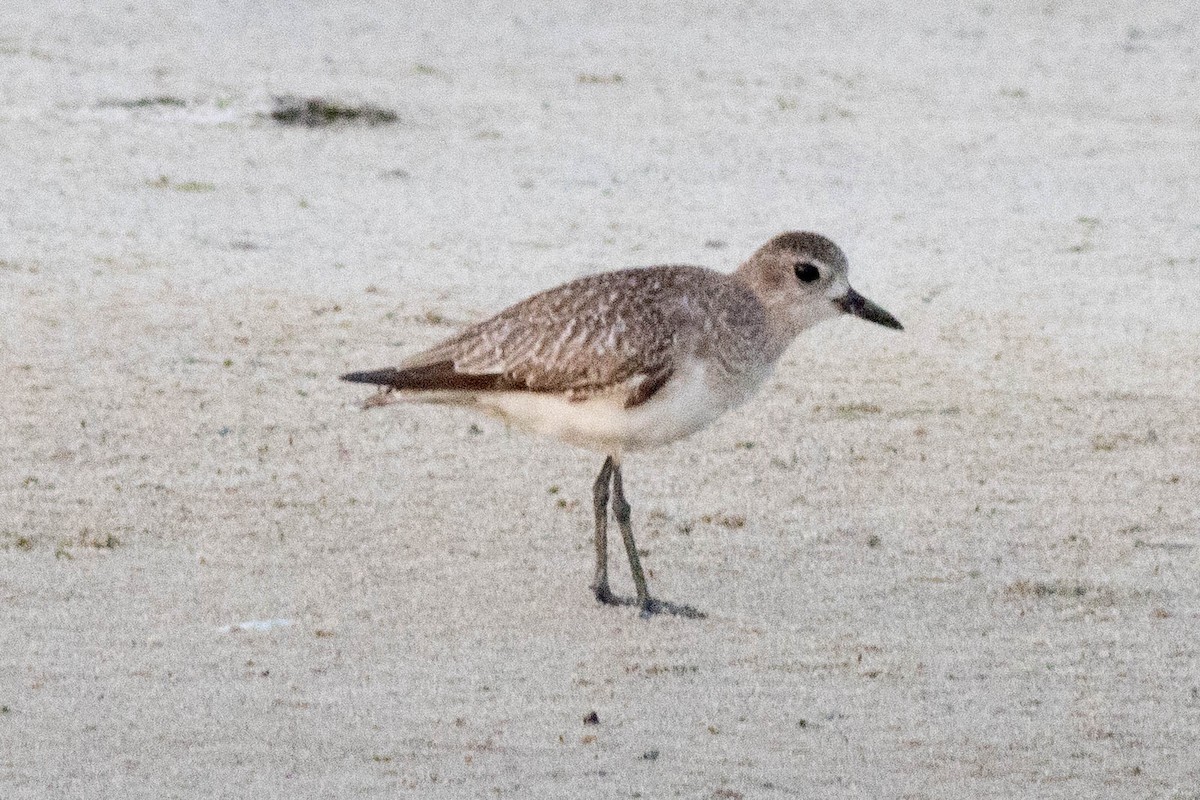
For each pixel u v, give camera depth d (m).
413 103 28.94
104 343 19.03
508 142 27.23
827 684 12.36
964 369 19.16
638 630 13.21
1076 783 10.99
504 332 13.56
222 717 11.66
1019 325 20.47
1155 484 16.20
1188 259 22.88
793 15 36.50
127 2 34.53
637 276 13.73
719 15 36.22
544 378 13.38
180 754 11.16
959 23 36.31
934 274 22.11
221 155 26.00
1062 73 32.69
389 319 20.06
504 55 32.22
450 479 16.09
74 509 15.10
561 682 12.32
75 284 20.75
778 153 27.19
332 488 15.78
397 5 35.62
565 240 22.94
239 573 13.99
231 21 33.59
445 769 11.03
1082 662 12.73
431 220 23.64
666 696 12.14
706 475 16.31
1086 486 16.14
